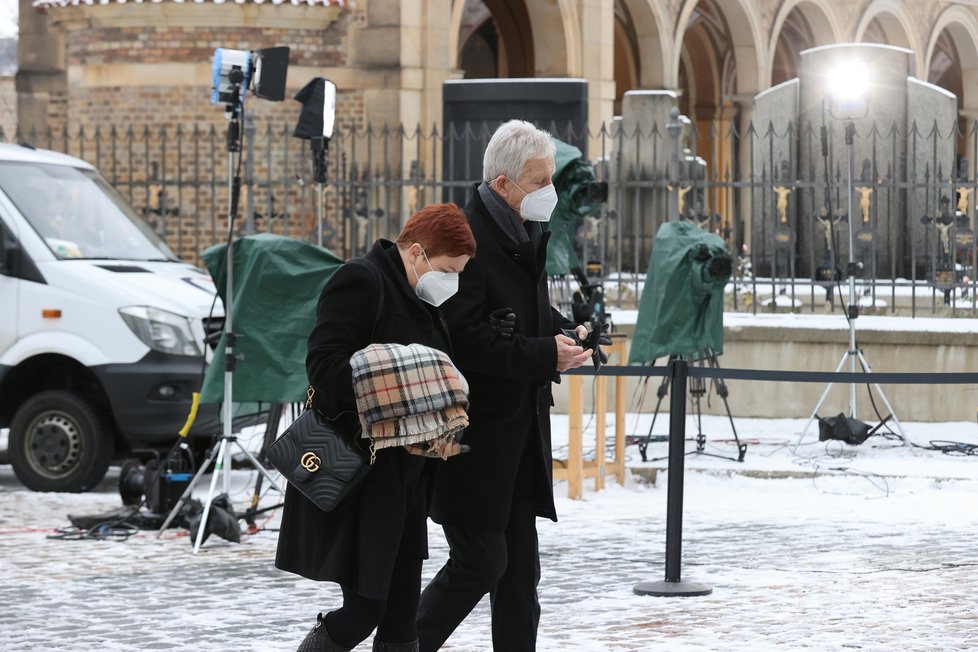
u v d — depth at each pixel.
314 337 10.88
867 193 33.72
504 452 11.73
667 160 40.38
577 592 16.75
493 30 78.38
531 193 11.92
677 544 16.89
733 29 70.25
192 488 21.06
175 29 46.62
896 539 20.11
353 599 10.85
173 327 24.75
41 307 24.92
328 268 21.67
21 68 52.94
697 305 25.88
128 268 25.70
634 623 15.16
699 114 81.06
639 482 25.22
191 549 19.81
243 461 27.42
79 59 47.62
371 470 10.77
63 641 14.63
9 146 27.31
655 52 64.44
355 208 34.91
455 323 11.58
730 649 14.02
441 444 10.80
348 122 48.28
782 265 35.94
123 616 15.77
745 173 71.25
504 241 11.97
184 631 15.04
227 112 21.12
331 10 47.19
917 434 29.62
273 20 46.78
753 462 26.09
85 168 27.75
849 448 27.59
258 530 21.08
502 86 41.16
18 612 15.98
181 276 26.22
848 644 14.19
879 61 40.12
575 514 22.41
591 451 27.28
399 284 11.03
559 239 24.00
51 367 25.70
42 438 25.00
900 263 39.78
